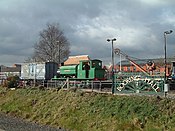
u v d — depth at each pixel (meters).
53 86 45.88
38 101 36.88
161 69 60.91
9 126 28.25
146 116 23.23
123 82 29.27
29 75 62.81
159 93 26.64
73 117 28.45
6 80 53.47
